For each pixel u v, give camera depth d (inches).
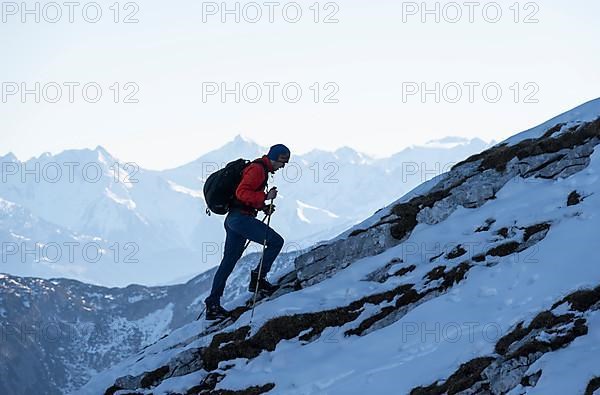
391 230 723.4
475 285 594.9
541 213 650.2
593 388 431.2
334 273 721.0
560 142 735.1
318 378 562.3
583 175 684.7
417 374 516.7
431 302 599.5
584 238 587.5
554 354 471.8
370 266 682.8
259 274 678.5
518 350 484.7
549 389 442.3
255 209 665.6
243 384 590.6
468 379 486.0
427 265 652.7
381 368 543.2
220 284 699.4
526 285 564.1
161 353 686.5
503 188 725.3
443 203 728.3
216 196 658.2
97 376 710.5
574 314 500.4
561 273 553.9
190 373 639.8
